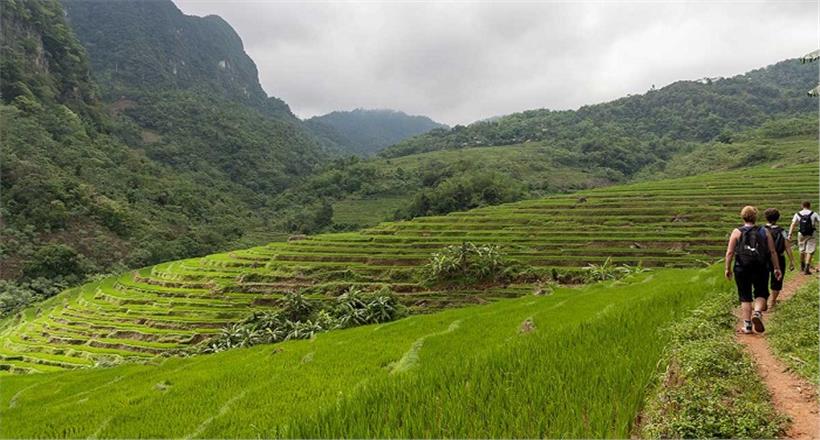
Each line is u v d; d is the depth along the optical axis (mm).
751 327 9711
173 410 14203
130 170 149125
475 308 28828
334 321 47875
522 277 58781
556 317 18250
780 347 8273
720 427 5461
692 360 7141
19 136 120188
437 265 61000
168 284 75938
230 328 53719
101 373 33281
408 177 183375
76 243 99688
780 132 143250
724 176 92000
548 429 6059
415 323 25453
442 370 9094
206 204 150375
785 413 5945
